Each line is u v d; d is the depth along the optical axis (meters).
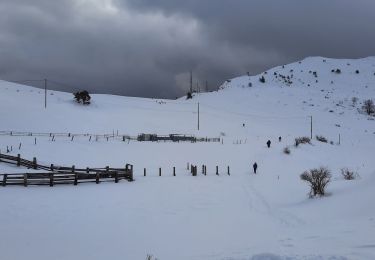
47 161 41.81
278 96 160.25
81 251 14.55
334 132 103.69
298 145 60.66
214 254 12.66
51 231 18.03
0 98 90.62
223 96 161.88
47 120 74.81
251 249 12.53
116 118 87.94
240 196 28.66
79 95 99.69
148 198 27.27
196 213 22.67
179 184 33.66
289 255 10.54
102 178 34.56
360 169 48.00
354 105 148.25
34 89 125.88
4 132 61.34
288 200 26.33
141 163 46.66
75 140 55.25
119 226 19.30
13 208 22.48
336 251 10.90
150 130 81.25
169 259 12.63
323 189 24.53
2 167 35.31
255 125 101.06
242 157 53.44
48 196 26.41
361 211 17.67
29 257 13.79
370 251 10.71
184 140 68.38
